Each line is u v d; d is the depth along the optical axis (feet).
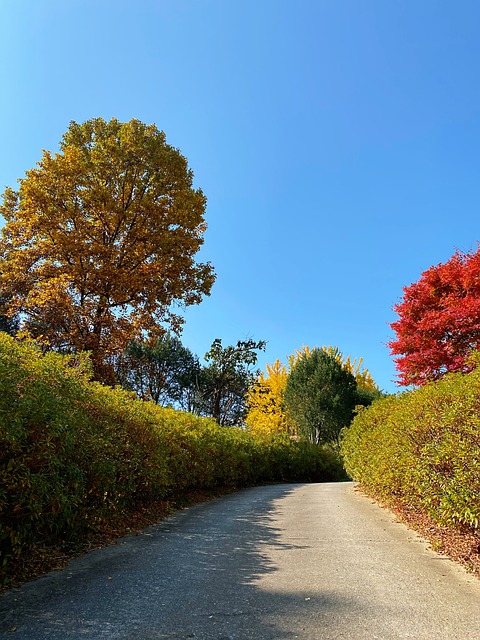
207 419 43.47
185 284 63.41
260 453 54.90
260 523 22.48
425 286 41.37
